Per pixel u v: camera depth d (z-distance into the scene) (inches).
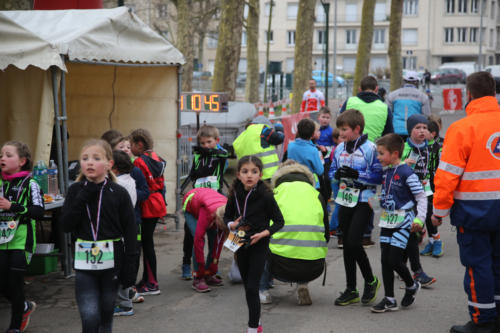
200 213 216.1
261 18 2662.4
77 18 279.6
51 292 223.9
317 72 1913.1
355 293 206.7
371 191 199.9
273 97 1298.0
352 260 204.1
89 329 145.6
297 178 211.6
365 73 1023.0
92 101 348.5
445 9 2620.6
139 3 1914.4
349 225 205.0
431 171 261.0
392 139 189.6
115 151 195.5
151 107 343.9
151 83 342.6
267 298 208.7
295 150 271.0
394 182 191.3
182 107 381.1
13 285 173.2
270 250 201.0
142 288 219.6
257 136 276.8
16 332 174.2
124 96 346.0
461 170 168.6
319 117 356.2
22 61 219.8
